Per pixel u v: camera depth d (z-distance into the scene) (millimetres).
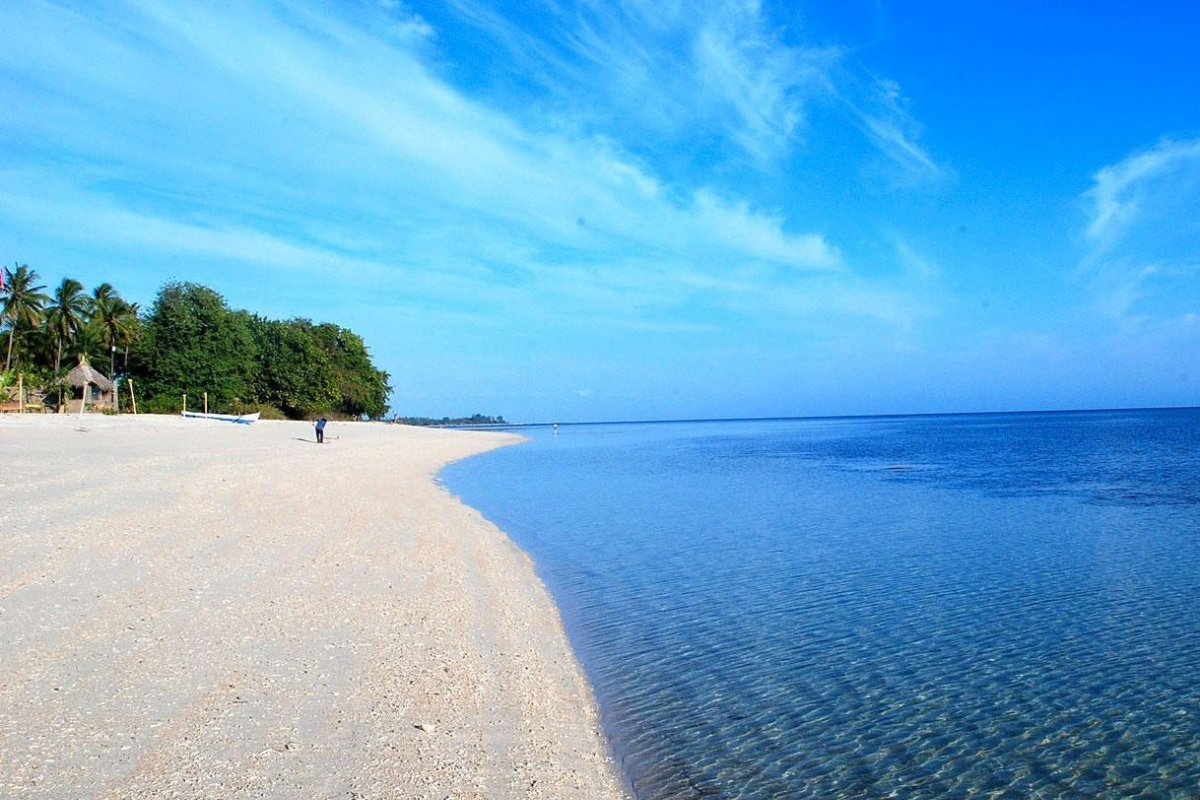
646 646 12352
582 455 70000
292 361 93562
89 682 8305
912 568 18375
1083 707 10164
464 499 32062
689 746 8812
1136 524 24875
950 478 42219
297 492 24141
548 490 36625
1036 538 22500
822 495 34188
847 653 12164
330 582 13656
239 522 17828
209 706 8008
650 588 16250
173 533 15594
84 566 12461
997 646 12570
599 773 7965
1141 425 136000
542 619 13523
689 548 20875
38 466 23031
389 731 7930
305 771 6875
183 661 9148
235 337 83438
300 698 8477
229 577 13023
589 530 23906
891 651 12289
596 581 16859
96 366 79688
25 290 75125
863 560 19312
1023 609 14766
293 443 48594
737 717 9672
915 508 29406
